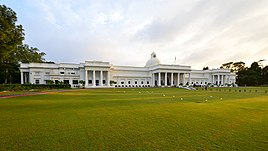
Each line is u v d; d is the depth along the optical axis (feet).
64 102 54.19
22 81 205.57
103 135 21.07
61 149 16.66
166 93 104.42
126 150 16.48
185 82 293.02
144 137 20.43
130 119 30.04
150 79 273.95
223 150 16.57
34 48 235.81
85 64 219.00
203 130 23.52
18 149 16.67
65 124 26.37
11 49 84.28
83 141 18.93
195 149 16.75
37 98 67.05
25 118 30.48
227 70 308.60
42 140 19.20
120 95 85.71
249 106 47.16
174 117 31.94
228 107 45.03
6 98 66.54
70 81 220.23
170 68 256.73
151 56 326.03
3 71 195.72
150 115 33.63
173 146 17.54
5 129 23.54
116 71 258.78
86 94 91.20
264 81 331.16
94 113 35.42
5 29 77.71
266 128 24.71
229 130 23.62
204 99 66.80
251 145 17.94
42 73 211.41
